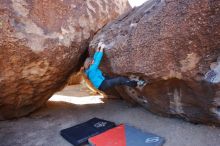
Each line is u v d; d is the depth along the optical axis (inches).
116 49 123.2
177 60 103.3
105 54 129.3
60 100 209.8
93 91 222.4
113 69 129.3
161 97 125.6
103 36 137.6
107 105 181.0
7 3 110.2
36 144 123.6
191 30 94.7
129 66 120.3
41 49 121.9
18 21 113.7
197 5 91.0
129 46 117.6
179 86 112.4
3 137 132.6
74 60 147.6
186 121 128.5
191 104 114.7
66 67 145.0
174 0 99.6
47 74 138.1
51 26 125.2
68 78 168.9
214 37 91.1
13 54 115.8
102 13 157.9
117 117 151.3
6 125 148.9
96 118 150.9
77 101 203.5
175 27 98.4
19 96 144.9
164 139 114.0
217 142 104.9
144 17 114.7
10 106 148.9
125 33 122.8
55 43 126.5
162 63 107.7
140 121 138.8
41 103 172.1
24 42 115.4
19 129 142.9
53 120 156.3
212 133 112.0
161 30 103.4
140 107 161.0
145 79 120.9
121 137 119.1
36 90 149.0
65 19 132.0
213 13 88.3
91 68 128.0
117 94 184.9
